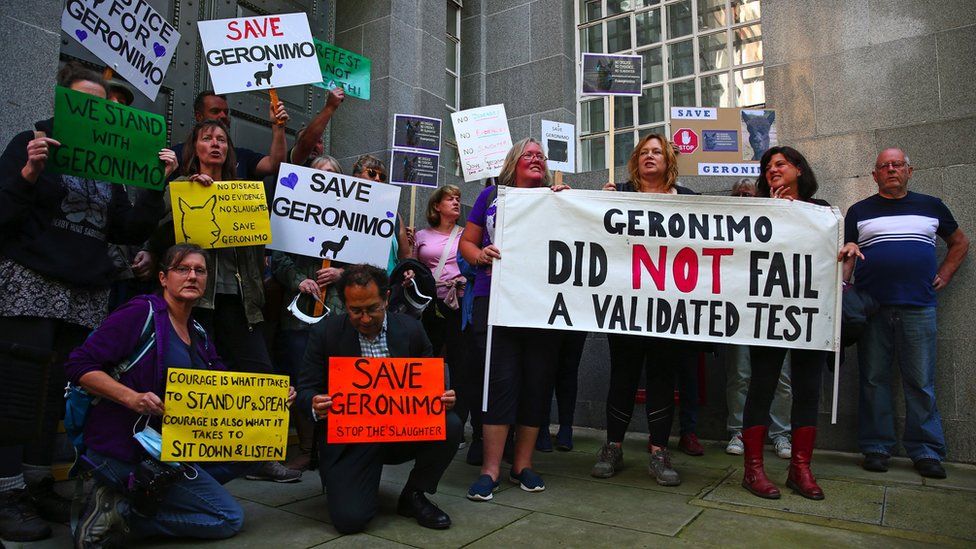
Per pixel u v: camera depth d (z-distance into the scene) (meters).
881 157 4.14
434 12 6.66
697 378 4.75
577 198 3.45
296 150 4.16
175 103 4.75
